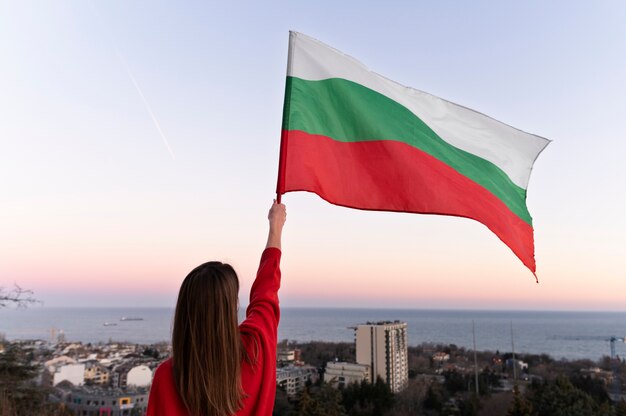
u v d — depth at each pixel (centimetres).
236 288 201
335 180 398
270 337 218
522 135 473
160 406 189
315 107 403
